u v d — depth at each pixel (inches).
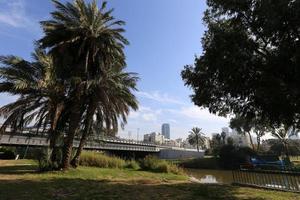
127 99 927.0
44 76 856.3
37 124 941.2
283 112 365.7
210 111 475.5
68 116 889.5
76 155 874.1
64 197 414.0
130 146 2886.3
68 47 800.9
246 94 391.9
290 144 3272.6
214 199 422.0
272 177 606.9
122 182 630.5
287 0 308.3
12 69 836.6
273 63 352.5
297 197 439.8
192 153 3978.8
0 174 676.7
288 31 328.8
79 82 768.3
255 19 376.5
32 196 413.7
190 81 468.1
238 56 367.9
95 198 412.5
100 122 976.3
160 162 1005.8
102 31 815.7
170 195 453.1
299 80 338.0
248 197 439.2
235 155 2578.7
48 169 753.6
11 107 876.0
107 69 841.5
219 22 450.3
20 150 1669.5
